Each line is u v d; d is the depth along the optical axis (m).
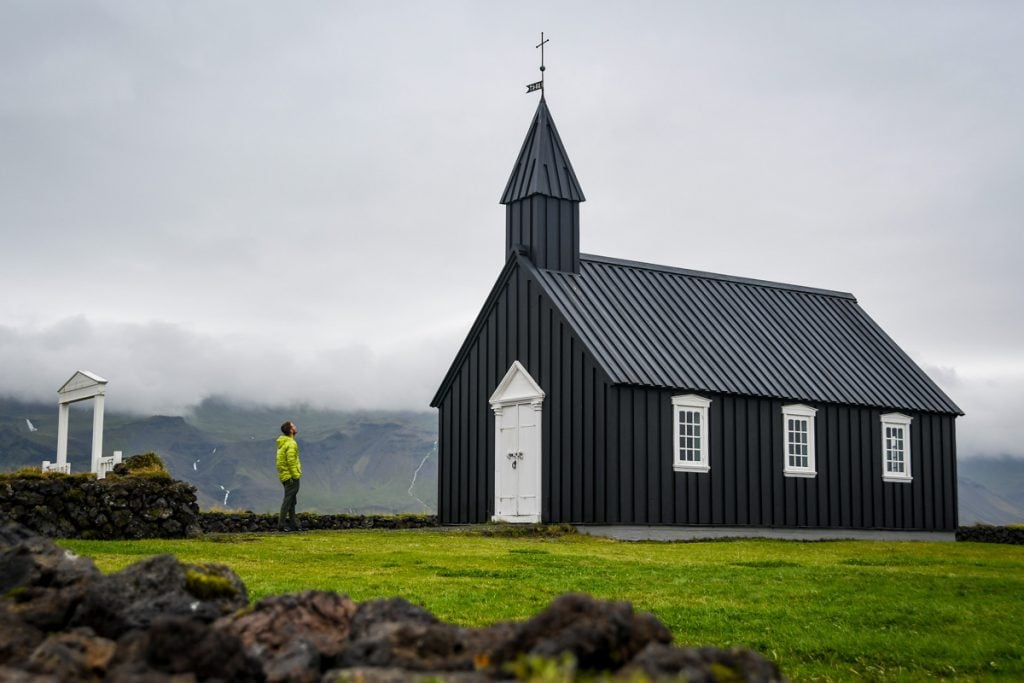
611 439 33.38
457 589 18.52
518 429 36.84
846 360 42.09
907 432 41.56
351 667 7.76
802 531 37.78
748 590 19.98
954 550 32.59
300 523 35.03
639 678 6.34
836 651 15.71
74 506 25.33
